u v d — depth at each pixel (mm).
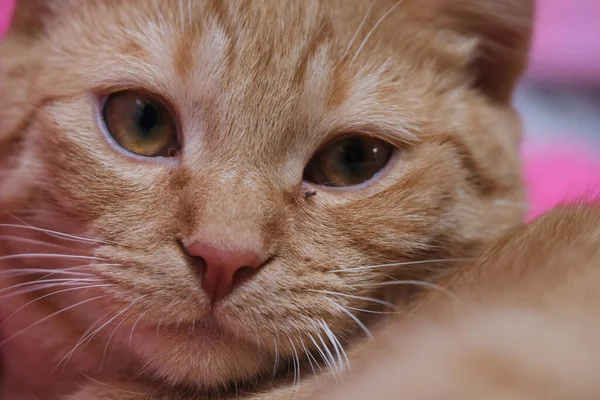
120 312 265
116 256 266
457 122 296
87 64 281
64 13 298
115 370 288
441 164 288
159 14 281
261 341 265
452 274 273
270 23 279
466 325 238
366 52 286
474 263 268
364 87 282
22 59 297
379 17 291
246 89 273
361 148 282
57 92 282
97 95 278
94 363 290
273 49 277
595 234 258
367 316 279
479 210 297
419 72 295
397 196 281
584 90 526
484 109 307
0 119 293
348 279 273
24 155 286
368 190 280
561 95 524
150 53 277
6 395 312
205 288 259
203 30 277
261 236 260
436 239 287
